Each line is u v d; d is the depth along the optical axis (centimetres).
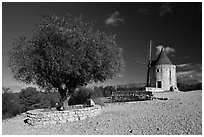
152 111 1823
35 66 1634
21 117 2034
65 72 1606
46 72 1695
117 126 1333
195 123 1258
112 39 1848
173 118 1439
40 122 1576
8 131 1406
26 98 2520
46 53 1599
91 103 2227
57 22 1745
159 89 4431
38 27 1727
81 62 1617
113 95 3638
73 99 2834
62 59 1558
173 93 3569
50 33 1666
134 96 3372
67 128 1401
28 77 1664
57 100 2802
